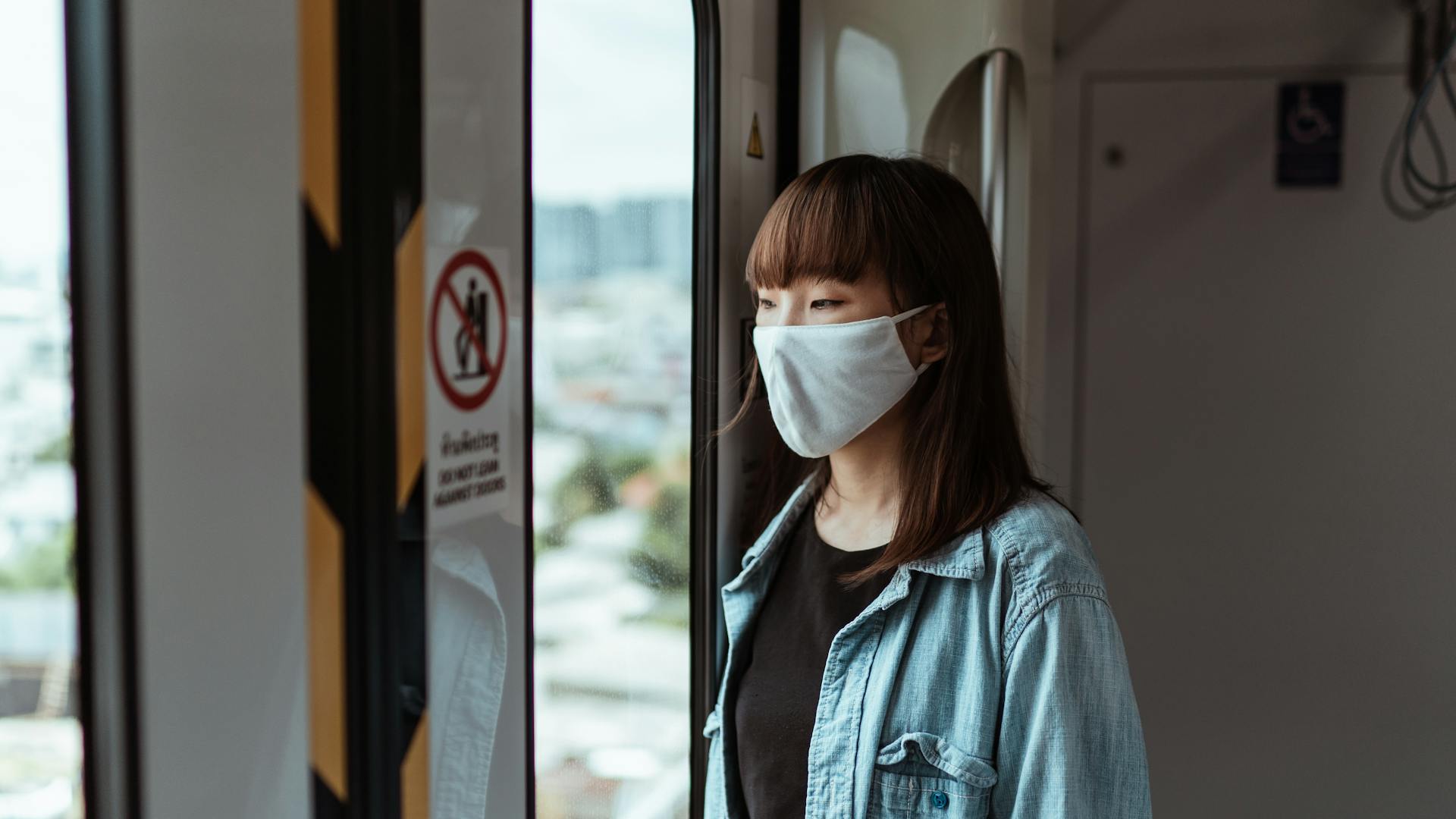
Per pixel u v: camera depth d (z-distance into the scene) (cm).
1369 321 259
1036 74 172
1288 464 265
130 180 71
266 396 72
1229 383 266
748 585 144
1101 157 267
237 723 73
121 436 71
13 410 71
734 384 154
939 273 128
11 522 71
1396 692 264
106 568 71
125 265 71
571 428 117
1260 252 262
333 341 71
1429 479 259
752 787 135
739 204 153
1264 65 258
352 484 71
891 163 133
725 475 153
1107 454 273
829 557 138
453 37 80
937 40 162
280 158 71
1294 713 269
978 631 121
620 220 126
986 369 132
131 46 71
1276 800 271
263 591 72
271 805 73
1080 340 272
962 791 119
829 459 146
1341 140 256
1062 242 271
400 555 76
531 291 95
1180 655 274
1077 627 116
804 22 167
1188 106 262
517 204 91
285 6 70
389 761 75
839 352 128
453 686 85
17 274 71
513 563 94
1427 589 260
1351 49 254
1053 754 113
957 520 124
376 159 71
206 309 71
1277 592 268
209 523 72
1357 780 267
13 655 72
